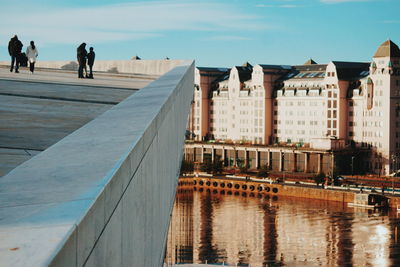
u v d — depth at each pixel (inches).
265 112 7628.0
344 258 3651.6
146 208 337.4
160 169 436.1
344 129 7032.5
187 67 1053.2
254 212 5221.5
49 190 193.6
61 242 143.4
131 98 496.4
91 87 1163.9
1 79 1258.0
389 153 6727.4
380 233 4301.2
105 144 275.9
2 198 184.5
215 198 6141.7
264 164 7199.8
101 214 189.0
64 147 277.4
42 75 1641.2
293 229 4463.6
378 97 6771.7
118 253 229.9
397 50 6761.8
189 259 3587.6
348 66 7121.1
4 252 137.6
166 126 491.5
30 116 696.4
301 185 6146.7
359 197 5516.7
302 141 7317.9
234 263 3543.3
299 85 7401.6
